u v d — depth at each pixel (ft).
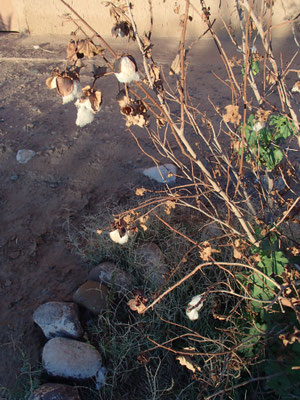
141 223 7.96
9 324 9.98
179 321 9.64
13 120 16.69
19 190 13.52
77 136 15.76
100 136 15.75
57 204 13.01
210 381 8.36
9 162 14.56
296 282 7.54
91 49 6.04
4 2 23.93
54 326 9.47
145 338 9.23
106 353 9.17
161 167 13.84
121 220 7.71
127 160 14.53
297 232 10.15
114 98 17.89
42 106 17.54
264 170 9.51
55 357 8.89
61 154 14.90
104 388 8.64
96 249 11.27
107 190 13.44
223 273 10.07
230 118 6.76
